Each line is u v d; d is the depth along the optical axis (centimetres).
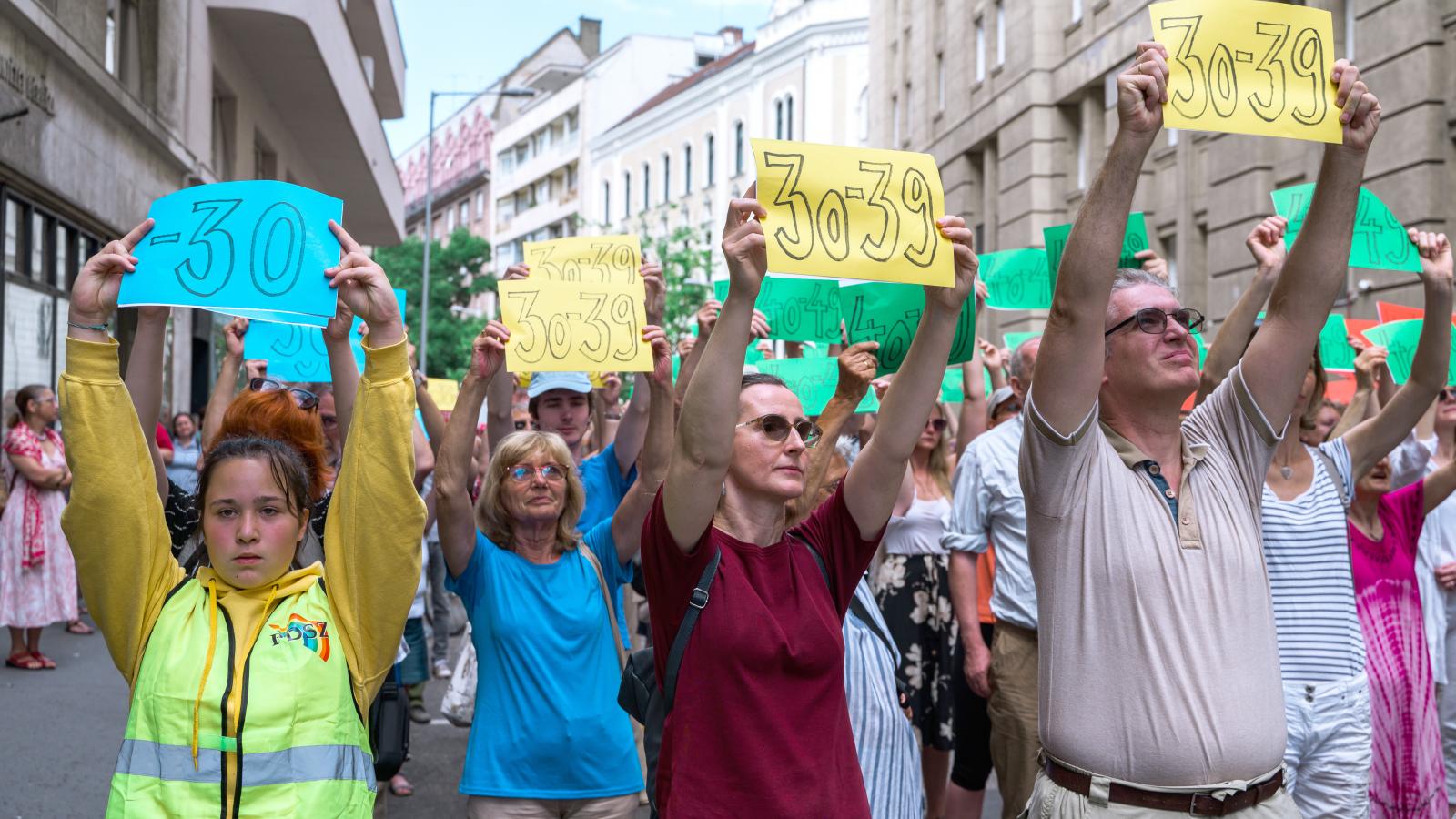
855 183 308
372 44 3172
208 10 1942
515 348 530
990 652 539
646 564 309
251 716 278
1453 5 1466
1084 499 317
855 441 580
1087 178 2488
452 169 9494
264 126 2406
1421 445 623
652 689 332
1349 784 404
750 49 5581
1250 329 421
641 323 540
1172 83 309
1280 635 408
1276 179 1864
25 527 964
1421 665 475
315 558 321
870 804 374
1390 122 1542
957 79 3059
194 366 2117
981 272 685
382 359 292
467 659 534
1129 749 305
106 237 1590
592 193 6888
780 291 558
